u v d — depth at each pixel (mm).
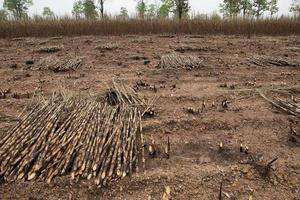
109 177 2439
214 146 3045
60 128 2900
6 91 4477
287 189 2461
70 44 9117
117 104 3676
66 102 3510
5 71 5715
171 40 9883
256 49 8234
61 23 11812
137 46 8539
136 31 12086
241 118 3600
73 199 2297
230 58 6922
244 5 20516
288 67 6125
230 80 5180
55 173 2439
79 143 2709
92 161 2545
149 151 2852
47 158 2541
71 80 5090
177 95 4297
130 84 4855
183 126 3402
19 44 9328
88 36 11398
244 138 3195
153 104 3941
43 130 2885
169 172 2580
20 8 21953
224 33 12211
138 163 2711
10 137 2836
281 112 3811
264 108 3908
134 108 3594
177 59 6242
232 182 2504
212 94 4352
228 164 2734
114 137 2828
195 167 2674
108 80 5086
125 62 6500
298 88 4543
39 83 4910
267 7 20781
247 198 2354
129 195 2352
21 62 6582
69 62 6164
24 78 5254
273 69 5953
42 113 3229
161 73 5562
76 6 21281
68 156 2572
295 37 11383
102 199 2316
